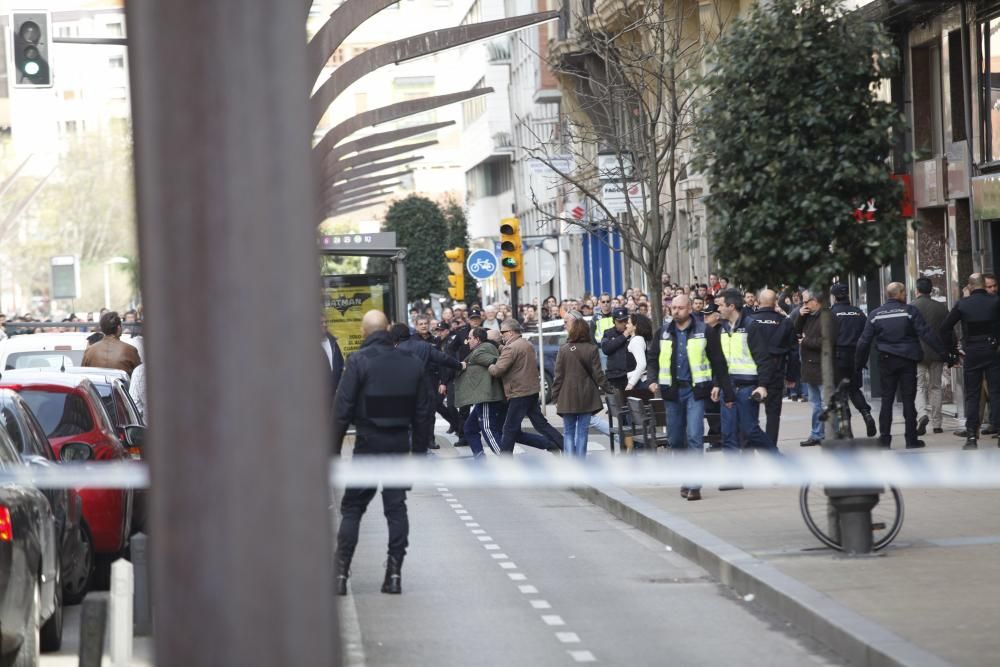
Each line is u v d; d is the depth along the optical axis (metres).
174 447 5.20
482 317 50.69
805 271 24.98
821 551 21.89
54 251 170.38
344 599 21.05
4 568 13.86
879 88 25.16
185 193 5.21
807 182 24.66
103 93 188.75
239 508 5.19
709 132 25.27
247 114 5.23
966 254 45.53
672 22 50.06
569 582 22.27
